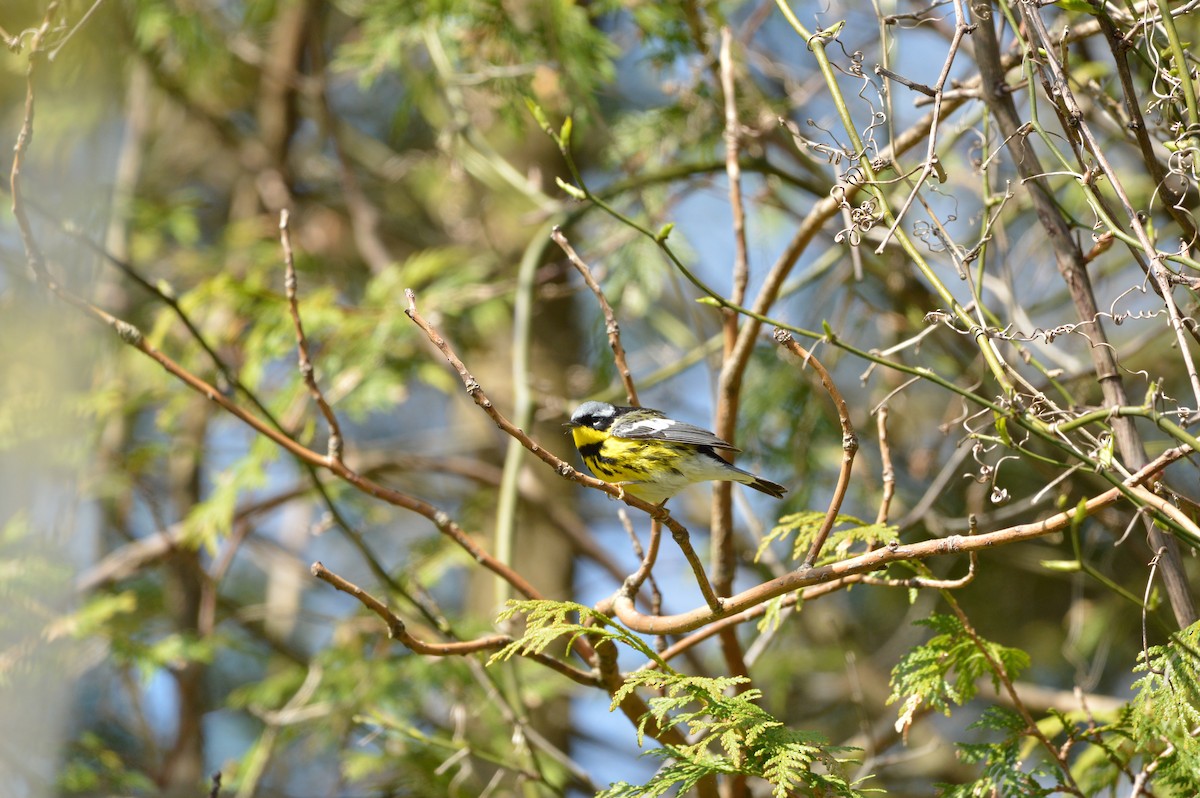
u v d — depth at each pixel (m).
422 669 12.20
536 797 8.86
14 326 10.06
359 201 16.31
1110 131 8.41
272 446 12.30
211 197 20.41
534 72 11.46
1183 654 5.52
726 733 5.18
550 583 16.23
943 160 11.13
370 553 7.62
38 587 10.63
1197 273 6.20
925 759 13.27
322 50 18.25
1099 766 6.91
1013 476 13.08
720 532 7.68
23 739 10.30
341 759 12.41
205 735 14.78
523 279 11.09
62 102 10.41
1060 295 11.51
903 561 6.38
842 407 5.49
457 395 17.08
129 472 13.14
